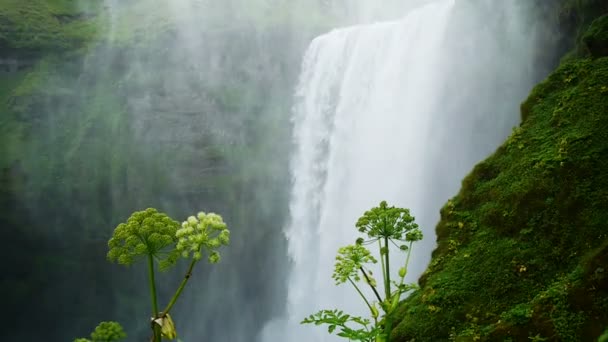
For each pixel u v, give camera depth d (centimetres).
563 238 566
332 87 2777
